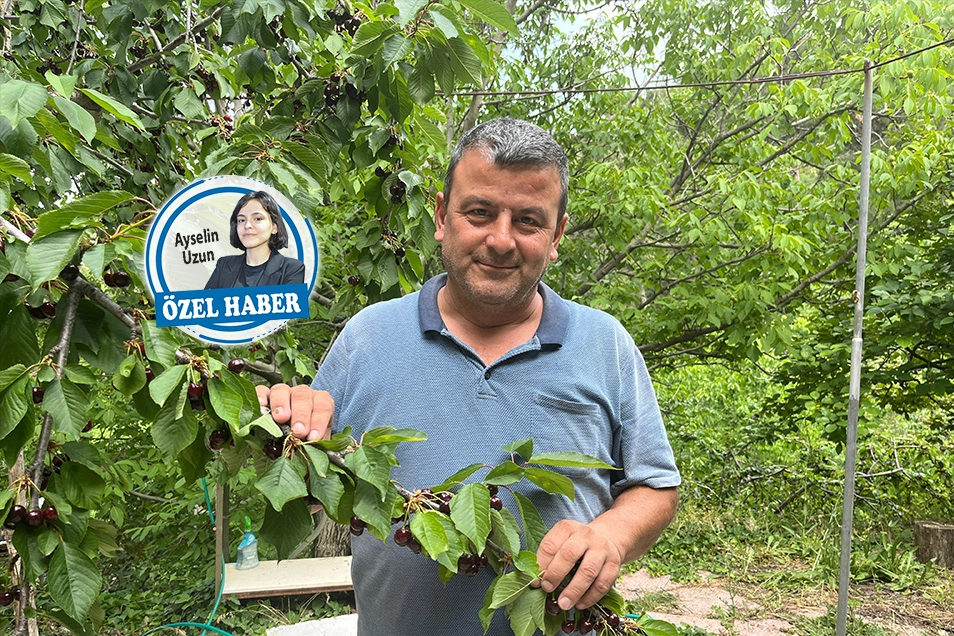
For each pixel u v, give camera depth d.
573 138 7.17
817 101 5.57
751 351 5.34
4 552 1.09
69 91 1.08
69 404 0.93
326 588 4.27
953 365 5.51
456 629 1.34
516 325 1.47
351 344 1.51
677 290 5.61
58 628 2.37
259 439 1.02
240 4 1.89
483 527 0.98
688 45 7.20
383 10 1.89
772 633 4.35
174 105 2.43
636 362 1.54
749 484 7.23
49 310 1.04
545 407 1.38
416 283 2.66
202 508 5.50
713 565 5.52
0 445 0.95
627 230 5.93
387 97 2.05
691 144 7.11
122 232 0.97
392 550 1.36
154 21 2.47
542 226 1.35
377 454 1.00
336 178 2.82
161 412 0.95
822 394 5.84
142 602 4.46
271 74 2.25
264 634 3.96
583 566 1.07
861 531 6.10
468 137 1.38
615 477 1.55
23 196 1.72
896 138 6.29
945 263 5.41
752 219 5.15
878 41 5.71
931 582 5.12
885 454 7.03
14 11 2.54
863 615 4.61
